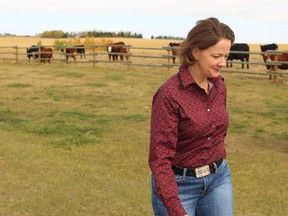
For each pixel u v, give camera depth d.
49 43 73.94
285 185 5.73
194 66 2.46
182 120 2.44
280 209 4.96
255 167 6.48
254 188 5.61
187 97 2.44
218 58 2.37
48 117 10.23
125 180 5.76
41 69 22.28
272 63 16.95
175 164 2.53
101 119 9.95
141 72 20.47
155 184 2.40
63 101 12.52
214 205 2.59
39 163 6.35
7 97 13.03
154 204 2.57
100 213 4.63
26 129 8.85
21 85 15.64
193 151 2.50
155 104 2.46
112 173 6.06
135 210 4.74
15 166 6.15
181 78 2.45
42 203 4.82
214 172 2.56
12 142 7.64
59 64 25.48
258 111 11.09
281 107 11.64
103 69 22.08
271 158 7.00
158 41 85.50
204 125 2.45
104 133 8.63
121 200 4.99
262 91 14.49
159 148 2.41
